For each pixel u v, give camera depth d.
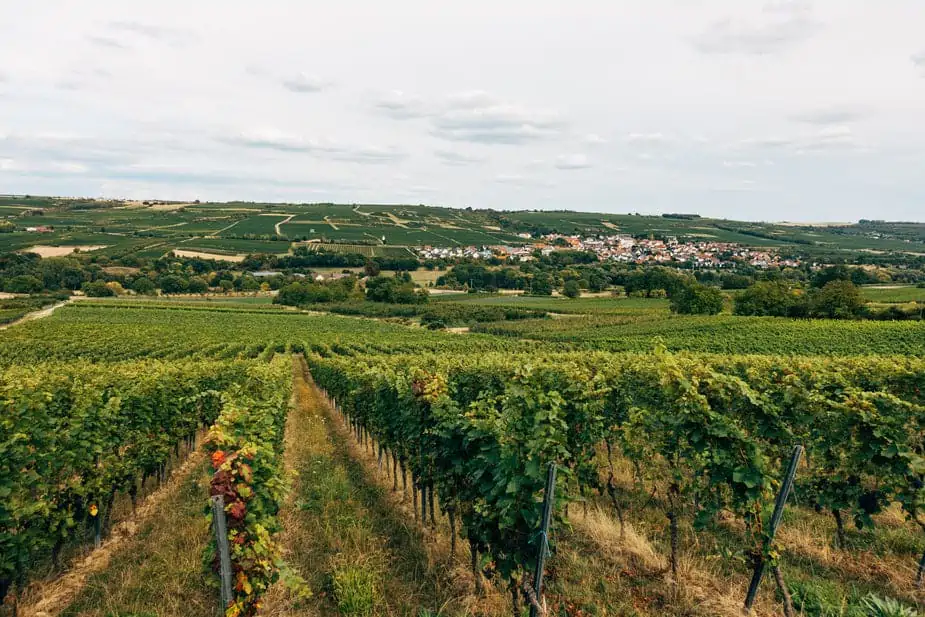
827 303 62.97
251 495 5.82
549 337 55.22
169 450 11.31
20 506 6.33
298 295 93.94
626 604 5.80
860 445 6.85
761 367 14.71
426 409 8.19
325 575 6.68
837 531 7.61
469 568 6.86
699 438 6.18
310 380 35.91
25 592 6.61
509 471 5.44
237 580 5.23
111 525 8.92
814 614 5.60
